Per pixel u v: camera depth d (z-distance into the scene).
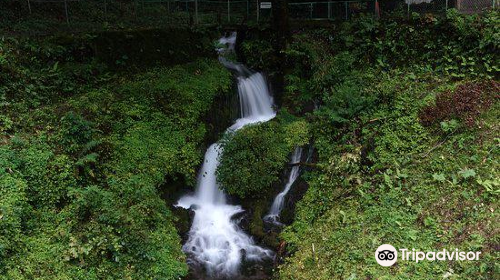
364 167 11.00
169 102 13.19
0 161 9.14
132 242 9.36
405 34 14.56
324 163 11.81
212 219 12.01
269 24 17.06
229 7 21.45
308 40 15.82
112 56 14.45
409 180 10.16
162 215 10.71
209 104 13.84
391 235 9.02
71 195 9.41
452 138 10.77
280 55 15.89
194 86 14.02
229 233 11.61
